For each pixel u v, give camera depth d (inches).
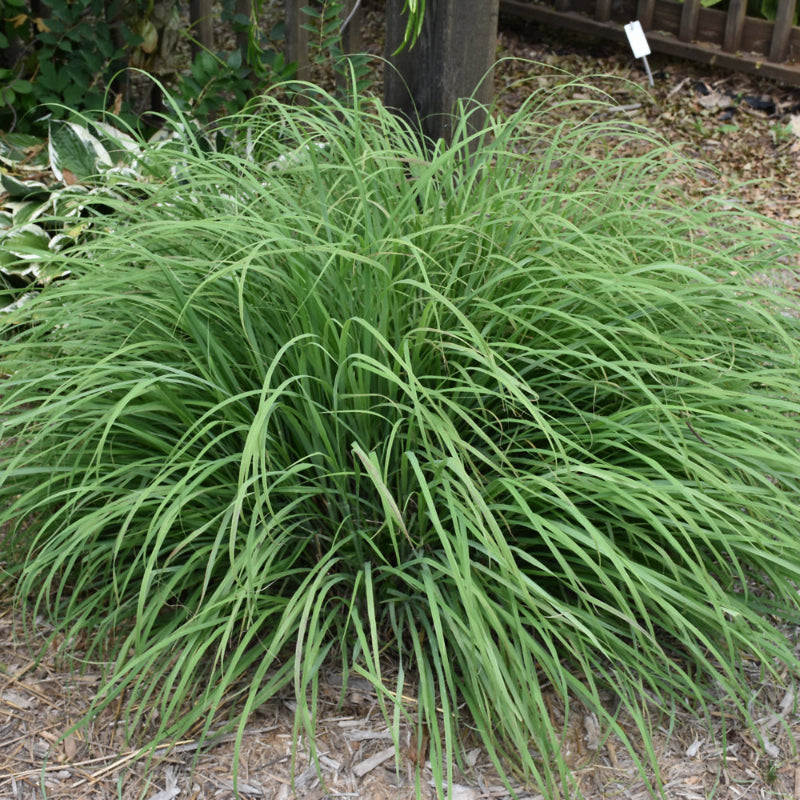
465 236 95.2
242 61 172.7
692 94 256.5
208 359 88.0
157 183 117.9
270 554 82.3
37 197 147.7
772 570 90.2
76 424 95.6
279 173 109.0
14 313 92.0
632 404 95.3
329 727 85.7
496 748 83.6
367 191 103.3
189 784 80.7
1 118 169.5
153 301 88.4
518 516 90.0
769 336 106.7
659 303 93.7
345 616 92.4
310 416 86.2
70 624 96.7
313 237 83.9
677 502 84.7
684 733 87.8
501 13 301.7
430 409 91.8
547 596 79.1
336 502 87.5
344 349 79.3
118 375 94.6
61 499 96.6
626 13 280.4
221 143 161.8
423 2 138.5
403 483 86.4
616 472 86.3
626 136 113.6
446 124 156.6
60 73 164.6
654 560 93.4
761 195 208.1
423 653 90.2
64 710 87.5
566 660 91.4
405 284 91.6
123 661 84.8
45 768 82.0
